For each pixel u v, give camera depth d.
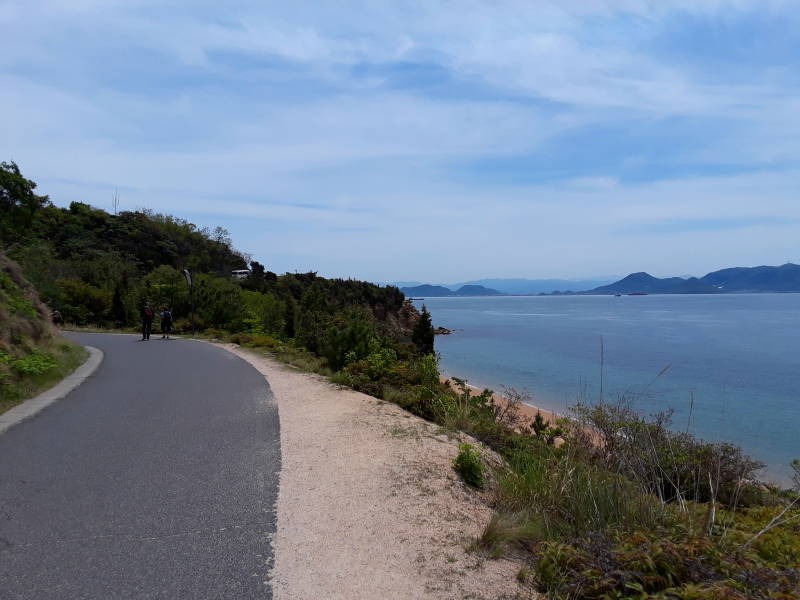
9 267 17.08
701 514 4.64
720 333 67.56
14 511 4.33
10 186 39.50
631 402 8.05
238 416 7.91
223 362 14.82
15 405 8.62
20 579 3.26
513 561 3.78
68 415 7.92
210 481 5.11
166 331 24.53
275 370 13.21
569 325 87.62
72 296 33.66
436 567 3.57
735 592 2.81
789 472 12.43
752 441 15.79
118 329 31.41
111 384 10.83
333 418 7.81
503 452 7.01
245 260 78.44
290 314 26.31
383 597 3.17
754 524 4.76
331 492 4.88
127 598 3.07
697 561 3.17
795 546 4.10
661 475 5.56
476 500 4.98
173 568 3.43
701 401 22.98
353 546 3.82
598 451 5.66
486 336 67.12
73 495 4.70
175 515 4.30
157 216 70.62
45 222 53.16
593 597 3.08
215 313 30.22
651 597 2.84
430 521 4.34
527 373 32.66
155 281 36.28
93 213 61.25
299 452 6.11
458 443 6.79
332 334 14.27
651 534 3.61
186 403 8.88
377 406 8.77
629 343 54.47
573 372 33.06
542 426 9.16
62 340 16.47
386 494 4.87
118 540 3.83
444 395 9.34
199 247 70.38
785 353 43.88
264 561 3.56
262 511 4.41
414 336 29.02
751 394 25.08
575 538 3.96
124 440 6.55
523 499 4.83
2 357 9.93
